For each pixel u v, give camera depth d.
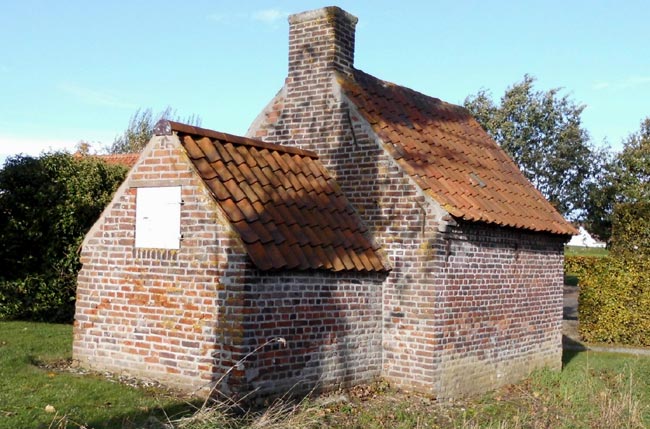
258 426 8.41
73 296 17.25
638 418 10.83
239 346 9.77
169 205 10.75
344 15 13.47
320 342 10.96
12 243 16.64
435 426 10.06
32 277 16.77
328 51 13.23
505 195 14.29
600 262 21.03
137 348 11.01
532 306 14.80
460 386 12.38
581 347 20.31
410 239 11.98
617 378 14.02
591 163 36.12
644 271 20.39
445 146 14.32
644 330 20.41
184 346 10.44
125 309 11.19
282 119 13.70
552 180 35.81
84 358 11.66
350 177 12.70
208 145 11.06
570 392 12.74
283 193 11.48
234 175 10.91
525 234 14.51
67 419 8.28
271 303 10.16
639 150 33.81
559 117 36.19
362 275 11.80
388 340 12.14
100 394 9.68
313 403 10.38
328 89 13.13
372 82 14.31
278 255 10.18
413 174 12.00
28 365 11.09
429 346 11.70
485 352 13.13
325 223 11.66
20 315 16.97
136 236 11.12
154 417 8.62
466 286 12.55
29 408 8.66
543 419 10.77
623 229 21.02
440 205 11.68
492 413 11.24
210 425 8.21
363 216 12.48
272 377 10.13
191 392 10.30
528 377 14.51
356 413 10.34
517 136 36.06
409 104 14.84
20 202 16.78
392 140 12.61
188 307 10.43
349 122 12.80
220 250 10.12
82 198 17.30
